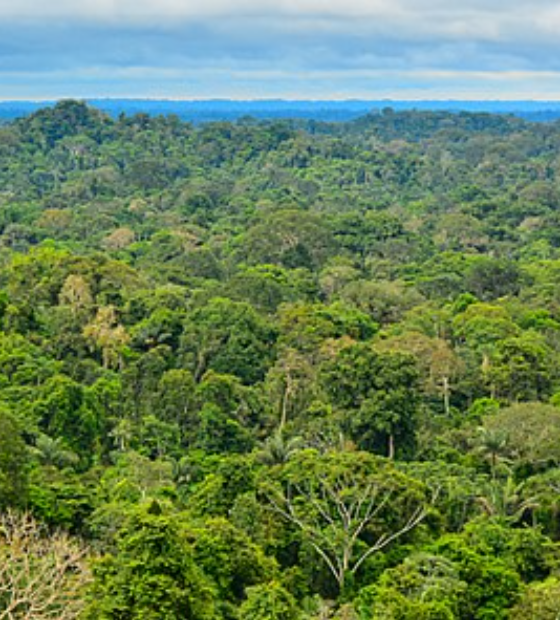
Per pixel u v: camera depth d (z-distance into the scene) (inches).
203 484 2185.0
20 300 3784.5
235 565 1777.8
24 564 1416.1
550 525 2223.2
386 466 2208.4
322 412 2699.3
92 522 1936.5
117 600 1471.5
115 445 2728.8
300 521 2018.9
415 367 2783.0
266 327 3444.9
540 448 2432.3
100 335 3326.8
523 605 1738.4
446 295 4485.7
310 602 1811.0
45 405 2650.1
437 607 1662.2
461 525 2204.7
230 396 2864.2
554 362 3189.0
